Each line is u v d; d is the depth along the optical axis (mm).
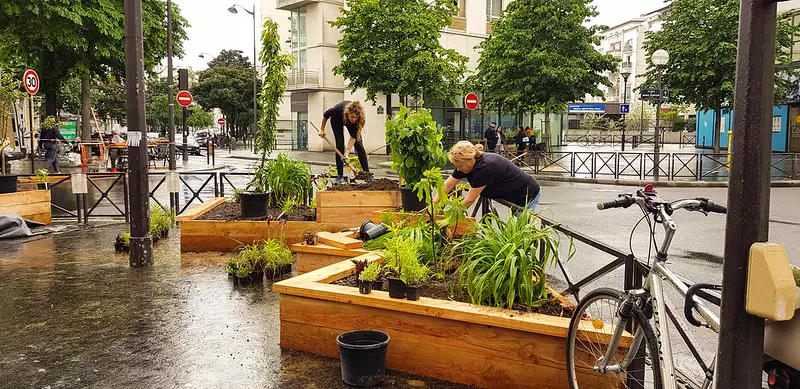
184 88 25266
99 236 9312
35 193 10133
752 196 2258
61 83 25562
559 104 25359
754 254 2234
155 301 5773
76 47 21875
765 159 2250
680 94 27047
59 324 5113
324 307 4359
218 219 8289
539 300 3992
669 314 3172
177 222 10430
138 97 7086
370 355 3787
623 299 3117
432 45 26125
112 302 5746
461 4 38719
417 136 6754
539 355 3635
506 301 3969
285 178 9047
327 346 4383
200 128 78312
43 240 8977
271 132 9125
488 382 3795
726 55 25312
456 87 27000
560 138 45625
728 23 25109
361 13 26031
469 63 39281
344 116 9375
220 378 4012
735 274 2307
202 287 6277
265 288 6238
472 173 5422
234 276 6469
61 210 11195
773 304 2180
